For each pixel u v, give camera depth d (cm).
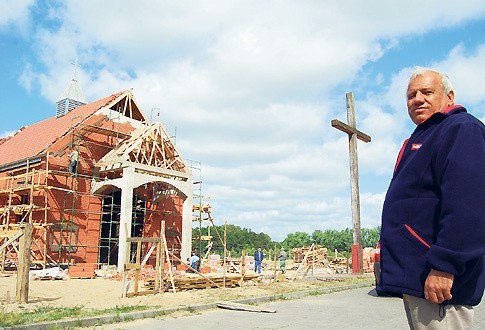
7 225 2330
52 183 2523
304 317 961
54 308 989
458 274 221
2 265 2019
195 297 1262
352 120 2127
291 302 1248
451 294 229
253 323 877
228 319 929
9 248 2203
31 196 2412
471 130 236
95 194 2673
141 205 3095
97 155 2784
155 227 2969
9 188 2662
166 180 2702
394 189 263
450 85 273
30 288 1511
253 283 1752
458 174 227
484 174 225
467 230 218
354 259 2147
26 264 1131
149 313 952
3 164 2756
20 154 2916
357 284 1725
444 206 229
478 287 235
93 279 2067
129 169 2506
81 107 3309
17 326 744
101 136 2836
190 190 2864
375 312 1043
